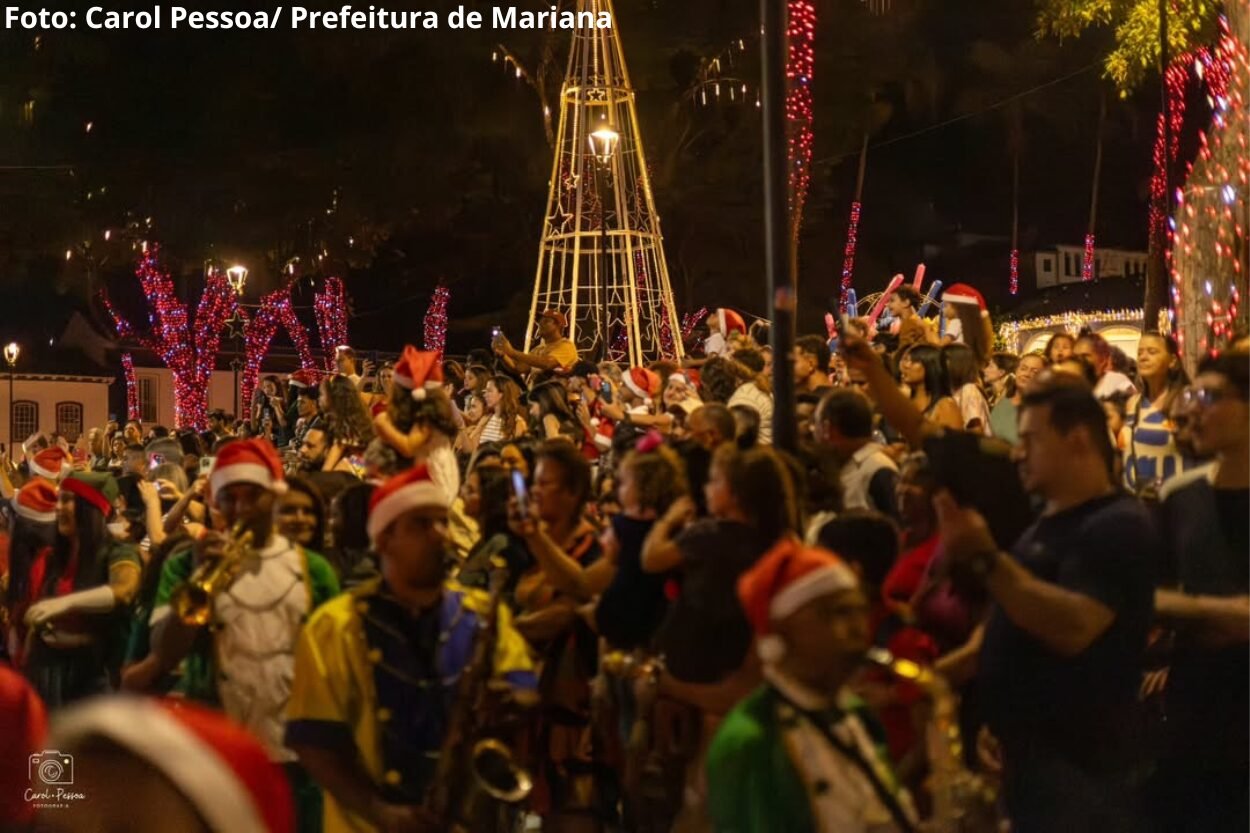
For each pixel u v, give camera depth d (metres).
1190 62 28.25
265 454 6.54
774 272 6.86
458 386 17.39
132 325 51.38
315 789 6.31
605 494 8.23
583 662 6.78
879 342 13.55
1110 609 4.86
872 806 4.09
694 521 6.20
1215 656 5.50
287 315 42.12
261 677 6.31
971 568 4.83
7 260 37.78
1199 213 15.66
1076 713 4.94
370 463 9.38
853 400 7.48
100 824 2.19
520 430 13.51
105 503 8.82
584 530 7.09
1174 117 24.80
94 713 2.23
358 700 5.23
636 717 6.10
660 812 5.84
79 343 50.41
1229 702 5.48
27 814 3.29
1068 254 55.00
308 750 5.18
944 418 9.52
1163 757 5.58
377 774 5.21
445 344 47.59
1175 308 16.59
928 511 6.09
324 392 12.41
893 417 6.31
